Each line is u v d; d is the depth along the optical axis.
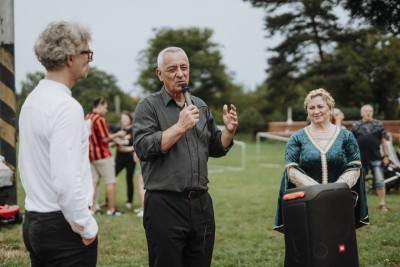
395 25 5.87
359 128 7.26
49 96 2.07
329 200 2.73
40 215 2.09
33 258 2.26
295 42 29.28
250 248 5.11
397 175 8.95
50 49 2.10
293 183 3.36
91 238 2.11
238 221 6.63
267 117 41.53
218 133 3.11
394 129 17.34
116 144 7.98
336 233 2.72
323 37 28.62
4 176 5.60
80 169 2.04
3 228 5.73
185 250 2.96
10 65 6.12
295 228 2.77
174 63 2.84
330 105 3.42
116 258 4.75
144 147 2.73
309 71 31.06
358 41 28.67
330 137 3.39
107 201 7.72
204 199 2.90
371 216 6.41
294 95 40.28
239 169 15.45
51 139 2.00
